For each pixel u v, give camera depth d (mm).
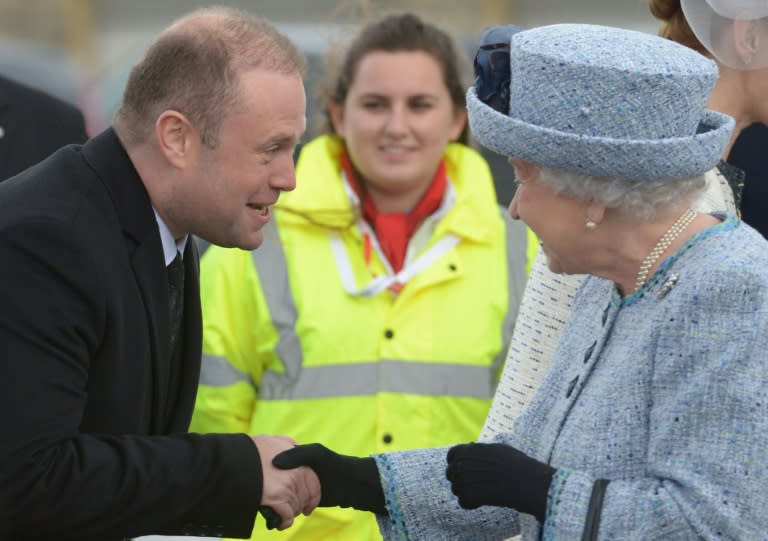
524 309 11891
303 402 14680
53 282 9977
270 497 10984
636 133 9273
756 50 11461
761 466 8859
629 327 9734
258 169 10602
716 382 9023
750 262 9234
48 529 10203
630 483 9352
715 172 11508
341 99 15719
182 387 11656
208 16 10711
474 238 15352
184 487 10547
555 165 9383
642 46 9453
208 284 15141
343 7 17141
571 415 9953
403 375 14719
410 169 15297
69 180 10422
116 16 35906
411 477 11164
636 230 9594
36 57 34312
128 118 10648
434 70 15383
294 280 14984
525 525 10500
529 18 35219
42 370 9906
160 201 10688
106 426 10508
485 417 14820
